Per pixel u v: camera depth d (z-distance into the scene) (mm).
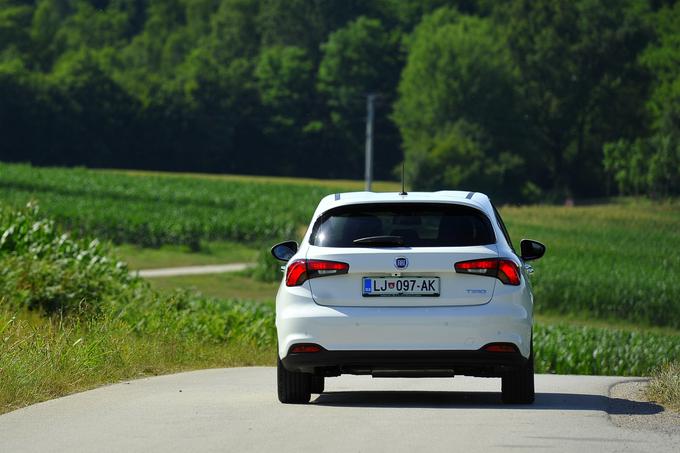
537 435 21469
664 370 33094
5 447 20188
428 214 26828
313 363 26109
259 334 64125
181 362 44062
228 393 30516
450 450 19609
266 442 20531
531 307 27156
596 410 25922
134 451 19578
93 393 29547
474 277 26000
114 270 67812
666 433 21953
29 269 52844
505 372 26750
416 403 28453
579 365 87812
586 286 149875
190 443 20438
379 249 26125
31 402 27234
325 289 26250
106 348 37375
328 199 28047
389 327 25750
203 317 59531
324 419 23812
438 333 25734
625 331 99750
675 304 146500
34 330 37062
